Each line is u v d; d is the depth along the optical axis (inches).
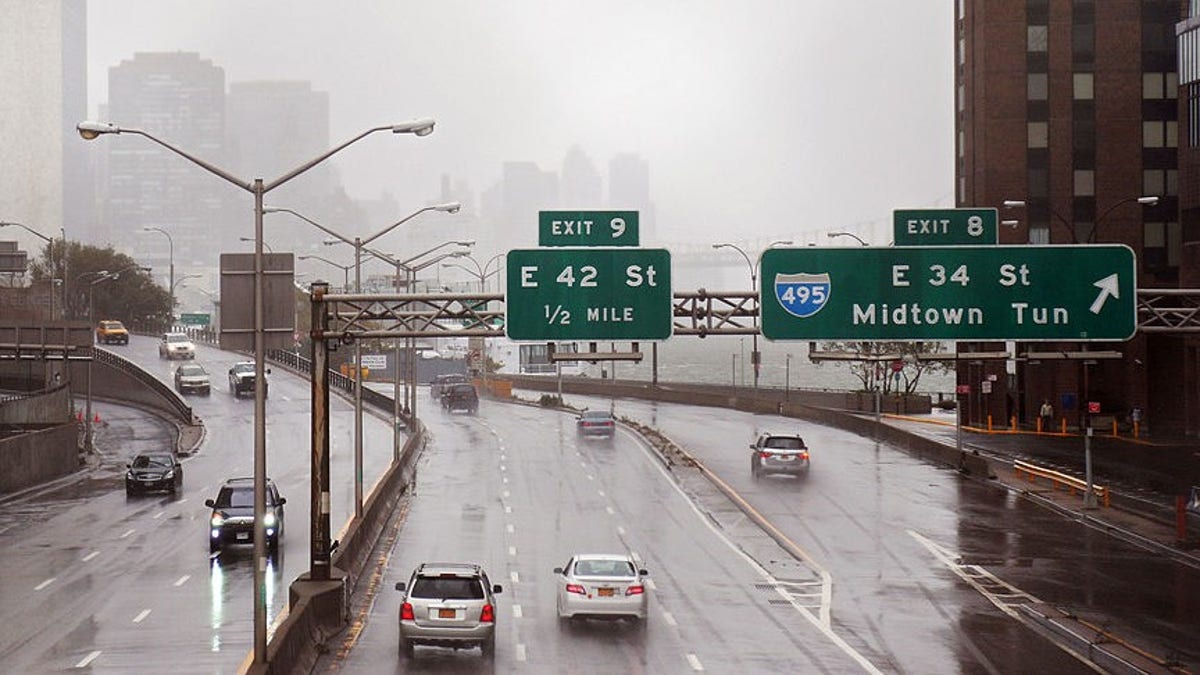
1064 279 1704.0
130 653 1553.9
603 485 3449.8
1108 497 2923.2
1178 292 1715.1
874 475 3599.9
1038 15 5049.2
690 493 3280.0
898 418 5526.6
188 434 4788.4
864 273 1705.2
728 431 4945.9
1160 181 5029.5
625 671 1521.9
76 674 1448.1
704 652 1627.7
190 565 2255.2
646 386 7229.3
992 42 5049.2
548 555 2381.9
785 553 2428.6
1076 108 5049.2
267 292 1483.8
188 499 3255.4
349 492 3319.4
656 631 1760.6
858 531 2682.1
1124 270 1705.2
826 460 3961.6
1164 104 5036.9
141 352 7844.5
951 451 3784.5
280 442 4564.5
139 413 5708.7
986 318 1701.5
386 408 5964.6
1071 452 4035.4
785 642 1696.6
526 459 4089.6
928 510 2967.5
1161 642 1681.8
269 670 1307.8
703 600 1993.1
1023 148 5036.9
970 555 2407.7
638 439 4714.6
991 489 3319.4
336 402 6309.1
